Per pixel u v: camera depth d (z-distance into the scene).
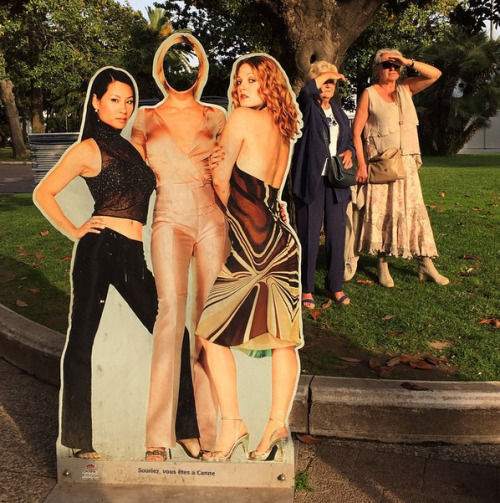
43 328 5.04
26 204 13.05
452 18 8.16
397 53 5.64
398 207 5.83
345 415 3.73
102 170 3.34
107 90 3.32
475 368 4.28
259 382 3.28
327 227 5.54
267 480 3.23
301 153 5.30
